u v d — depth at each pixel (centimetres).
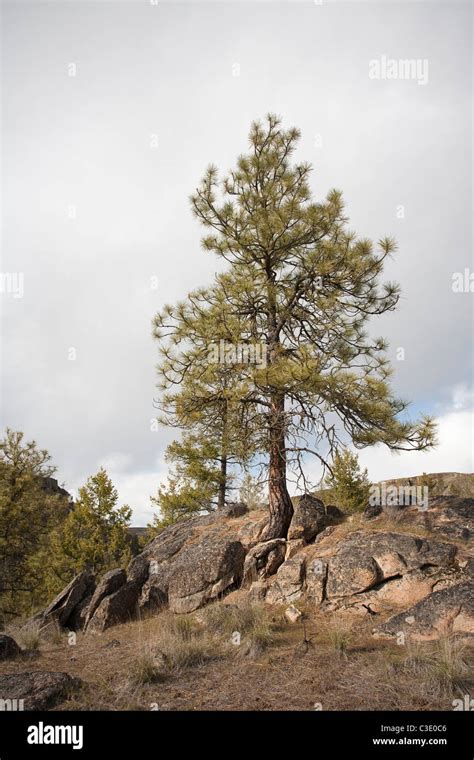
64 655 1047
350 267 1370
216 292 1471
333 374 1276
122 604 1357
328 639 942
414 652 783
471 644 816
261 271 1557
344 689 708
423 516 1315
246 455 1424
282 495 1440
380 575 1110
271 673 788
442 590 967
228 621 1062
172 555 1547
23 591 2366
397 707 652
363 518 1397
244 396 1351
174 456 2361
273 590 1211
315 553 1254
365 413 1345
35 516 2409
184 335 1430
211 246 1530
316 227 1438
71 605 1447
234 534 1505
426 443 1311
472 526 1226
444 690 679
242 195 1526
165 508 2539
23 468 2441
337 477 2212
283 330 1549
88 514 2405
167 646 916
